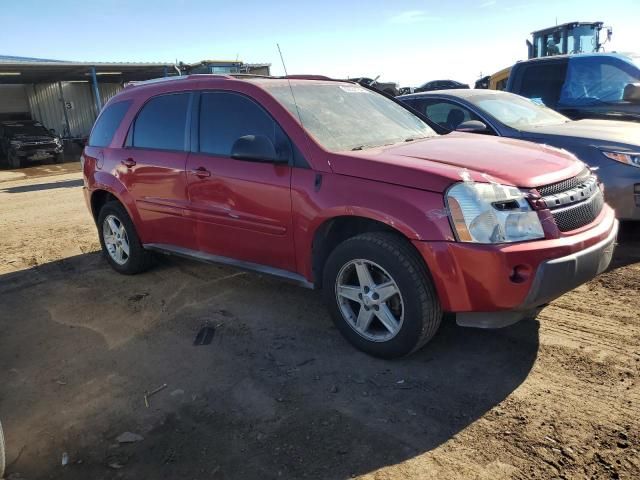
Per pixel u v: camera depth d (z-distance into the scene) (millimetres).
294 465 2566
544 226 3023
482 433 2705
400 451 2615
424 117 4816
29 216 9453
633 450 2510
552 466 2451
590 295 4258
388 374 3301
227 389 3250
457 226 2979
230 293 4809
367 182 3307
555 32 14328
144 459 2678
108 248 5625
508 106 6457
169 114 4680
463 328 3848
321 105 4082
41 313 4637
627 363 3234
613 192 5121
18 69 22797
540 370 3242
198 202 4336
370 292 3396
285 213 3707
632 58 7531
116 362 3682
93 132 5676
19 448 2834
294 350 3680
